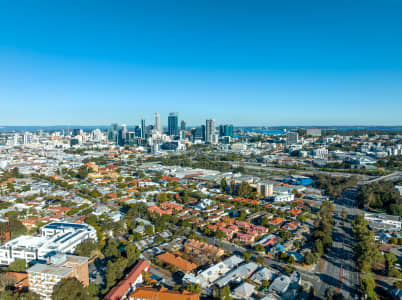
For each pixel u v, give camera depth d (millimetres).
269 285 150250
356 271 167250
